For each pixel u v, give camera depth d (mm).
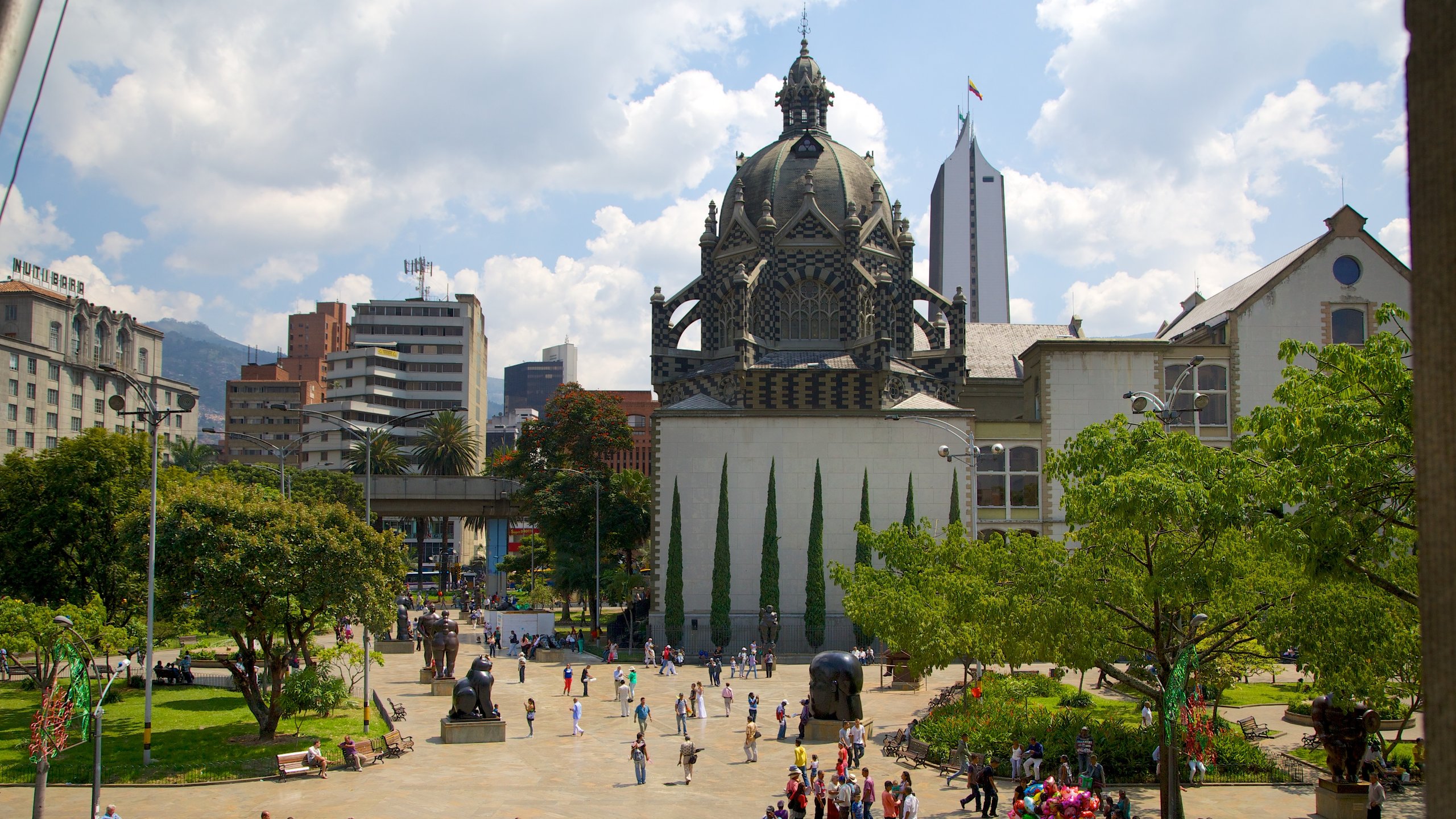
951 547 44562
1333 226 79625
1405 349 26281
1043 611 32281
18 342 127562
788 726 50250
